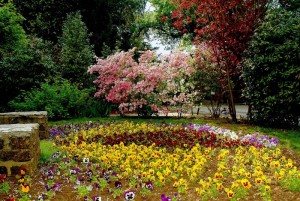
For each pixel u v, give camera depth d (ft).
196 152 22.49
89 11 79.25
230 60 38.83
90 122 38.88
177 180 18.40
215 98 43.80
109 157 20.90
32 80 47.96
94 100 49.08
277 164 17.69
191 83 42.73
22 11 76.13
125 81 43.98
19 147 18.35
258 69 34.55
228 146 25.36
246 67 35.70
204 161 19.63
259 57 34.12
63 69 58.18
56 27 78.48
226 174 18.99
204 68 42.06
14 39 47.21
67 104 45.78
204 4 36.83
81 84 55.62
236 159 20.90
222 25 37.04
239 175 17.40
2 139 18.28
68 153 23.72
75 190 16.69
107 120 41.83
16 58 48.19
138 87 42.42
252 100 35.50
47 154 22.99
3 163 18.34
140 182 17.62
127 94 43.78
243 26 37.14
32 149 19.04
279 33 34.06
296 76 31.71
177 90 43.34
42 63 49.57
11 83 47.03
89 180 18.03
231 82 40.52
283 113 33.45
